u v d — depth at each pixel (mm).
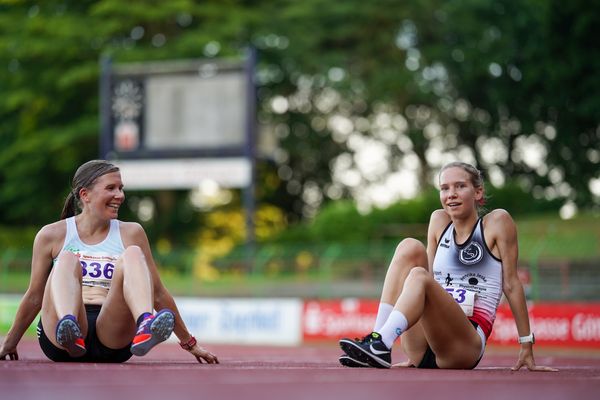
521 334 16984
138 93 80750
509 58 107000
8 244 95438
